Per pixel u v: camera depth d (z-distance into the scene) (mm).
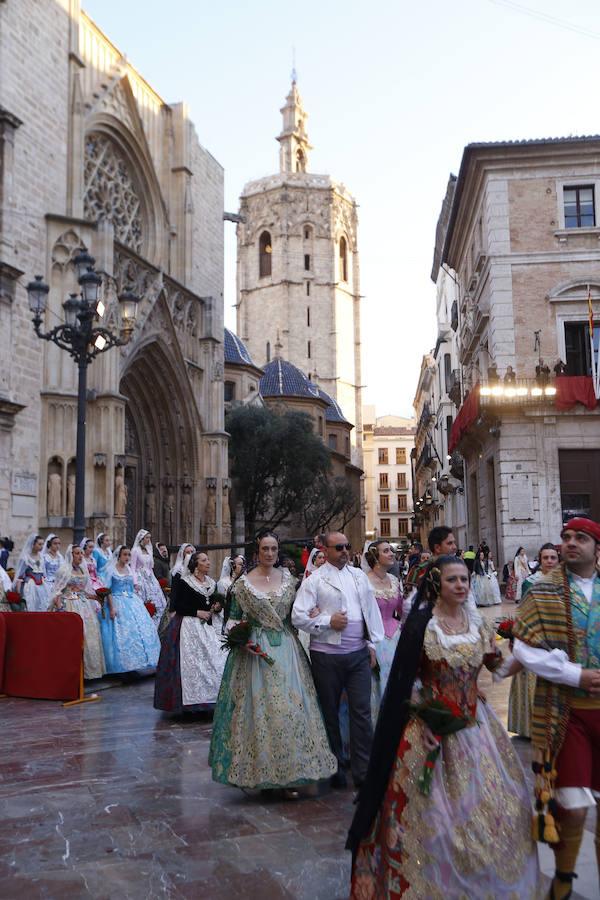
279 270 91438
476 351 32969
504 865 3701
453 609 4270
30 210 24422
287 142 102438
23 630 11273
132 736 8586
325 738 6375
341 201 95312
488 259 28328
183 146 35500
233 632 6316
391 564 7859
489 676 12078
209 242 37844
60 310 25125
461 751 3938
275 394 63344
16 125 23406
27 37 24781
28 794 6441
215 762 6363
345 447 75812
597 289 27797
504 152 28219
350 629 6645
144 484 32156
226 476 35594
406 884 3734
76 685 10805
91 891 4562
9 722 9391
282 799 6258
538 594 4137
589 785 3891
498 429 27234
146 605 14070
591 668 3920
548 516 26719
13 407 22297
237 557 11805
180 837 5418
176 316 33469
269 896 4469
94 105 29469
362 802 4016
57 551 13859
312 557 7379
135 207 33469
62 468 24438
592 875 4574
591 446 26891
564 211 28344
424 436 78562
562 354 27688
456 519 48719
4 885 4656
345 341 94312
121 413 25922
